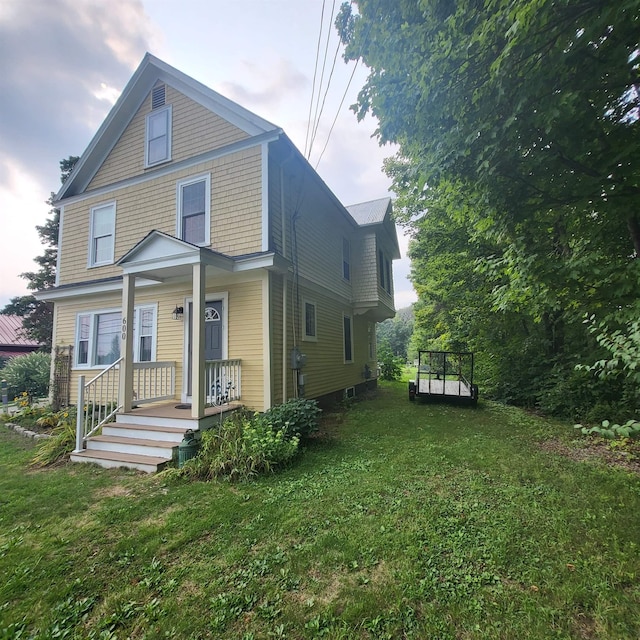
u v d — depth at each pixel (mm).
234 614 2072
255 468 4410
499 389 9836
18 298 18766
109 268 8805
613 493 3545
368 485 3855
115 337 8750
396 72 3648
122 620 2062
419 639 1858
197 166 7746
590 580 2250
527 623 1935
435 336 18547
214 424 5723
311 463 4680
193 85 7879
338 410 8820
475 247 10039
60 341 9594
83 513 3541
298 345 7891
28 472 4965
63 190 9617
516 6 2293
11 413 9531
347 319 11695
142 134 8656
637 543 2646
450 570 2387
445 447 5254
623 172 3143
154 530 3084
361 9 3846
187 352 7480
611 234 3967
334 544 2732
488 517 3090
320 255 9570
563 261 3885
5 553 2811
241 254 7059
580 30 2432
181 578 2424
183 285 7703
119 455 5242
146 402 6824
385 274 14094
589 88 2799
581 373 7051
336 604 2117
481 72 2980
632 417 6102
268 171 7039
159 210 8156
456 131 3307
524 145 3205
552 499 3430
